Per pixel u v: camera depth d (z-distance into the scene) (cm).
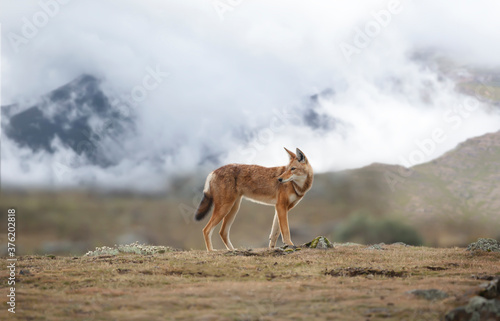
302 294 2366
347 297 2295
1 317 2064
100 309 2152
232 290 2453
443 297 2252
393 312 2023
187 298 2305
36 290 2600
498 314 1919
